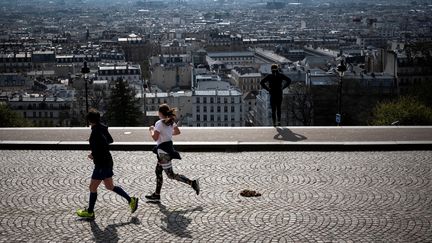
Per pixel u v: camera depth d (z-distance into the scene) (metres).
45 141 78.00
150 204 54.03
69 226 48.91
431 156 70.88
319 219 49.62
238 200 54.72
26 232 47.69
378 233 46.53
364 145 74.25
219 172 64.44
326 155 72.00
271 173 63.78
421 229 47.25
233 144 74.56
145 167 67.00
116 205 53.81
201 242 45.28
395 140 76.31
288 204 53.44
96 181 50.50
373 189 57.62
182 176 55.09
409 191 56.91
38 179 62.34
